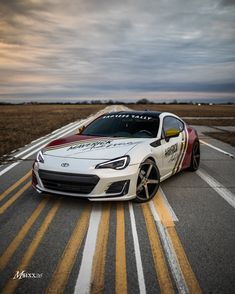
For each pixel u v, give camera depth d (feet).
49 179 12.37
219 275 7.98
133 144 13.64
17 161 23.59
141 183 13.15
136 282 7.61
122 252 9.09
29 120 76.59
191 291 7.30
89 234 10.27
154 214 12.19
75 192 12.19
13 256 8.80
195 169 20.29
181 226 11.08
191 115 106.73
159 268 8.26
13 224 11.04
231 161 23.75
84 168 11.84
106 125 16.67
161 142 15.21
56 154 13.08
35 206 12.90
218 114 115.75
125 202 13.52
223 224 11.34
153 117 16.92
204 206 13.26
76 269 8.16
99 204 13.15
